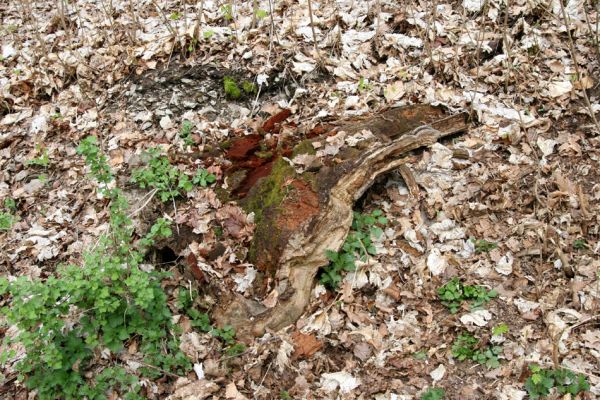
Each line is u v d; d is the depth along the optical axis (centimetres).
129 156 292
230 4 331
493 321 236
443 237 258
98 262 228
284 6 341
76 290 221
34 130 314
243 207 257
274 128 286
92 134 306
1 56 349
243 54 312
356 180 251
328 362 234
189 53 320
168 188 266
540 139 278
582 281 241
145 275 226
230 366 236
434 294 246
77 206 285
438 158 276
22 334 219
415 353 233
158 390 233
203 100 306
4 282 215
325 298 248
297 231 242
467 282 246
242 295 244
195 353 239
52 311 223
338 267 248
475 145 280
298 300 243
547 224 256
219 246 253
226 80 306
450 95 291
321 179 250
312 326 239
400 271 252
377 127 266
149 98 310
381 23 324
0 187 298
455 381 226
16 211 291
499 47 309
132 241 261
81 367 237
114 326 236
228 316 243
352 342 236
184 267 254
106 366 238
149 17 355
